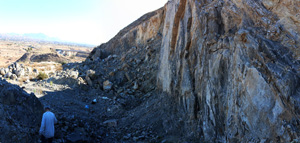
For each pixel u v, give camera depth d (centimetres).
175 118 816
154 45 2059
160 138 779
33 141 504
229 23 652
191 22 878
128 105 1462
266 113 411
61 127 669
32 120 558
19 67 2094
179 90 869
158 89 1296
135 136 862
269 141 397
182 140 682
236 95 509
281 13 490
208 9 739
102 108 1376
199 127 657
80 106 1296
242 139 468
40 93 1374
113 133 914
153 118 973
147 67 1856
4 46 16712
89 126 816
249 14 577
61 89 1588
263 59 454
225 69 585
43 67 2541
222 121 562
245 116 466
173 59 1034
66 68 2672
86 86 1791
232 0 670
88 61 2764
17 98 534
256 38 499
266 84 422
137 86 1722
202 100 676
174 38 1059
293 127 359
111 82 1886
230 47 581
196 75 749
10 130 438
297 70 399
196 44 782
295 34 440
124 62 2216
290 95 377
